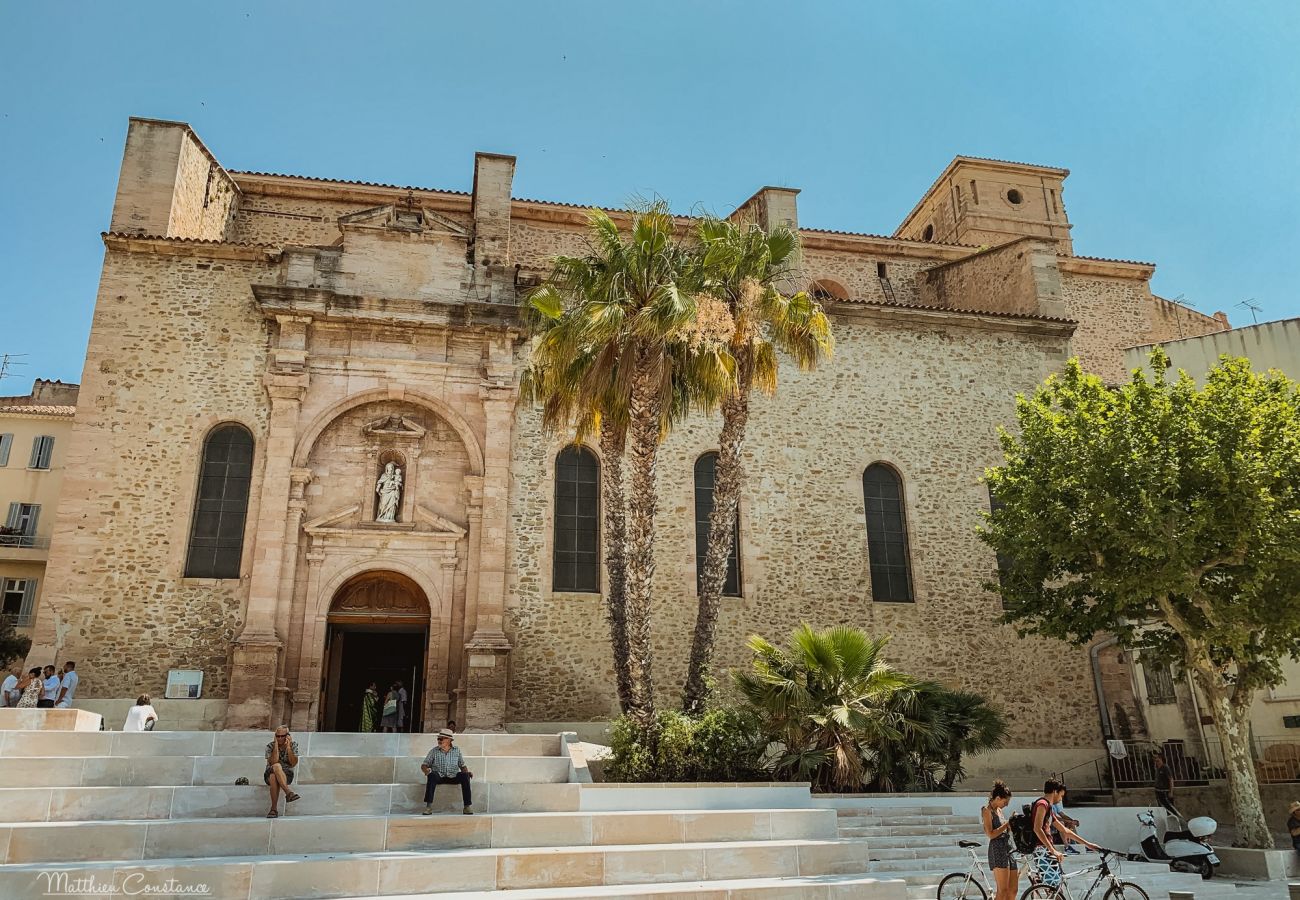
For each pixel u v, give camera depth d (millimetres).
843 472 23484
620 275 16188
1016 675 23000
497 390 21953
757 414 23453
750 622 21844
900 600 23141
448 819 11398
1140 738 23359
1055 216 38438
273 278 22125
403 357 21969
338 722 23750
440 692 20125
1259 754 21641
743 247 17250
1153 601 18203
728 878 11375
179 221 22844
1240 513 16234
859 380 24375
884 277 29797
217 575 20141
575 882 10695
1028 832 11016
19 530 30828
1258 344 24062
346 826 11039
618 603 17094
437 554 20984
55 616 19203
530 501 21578
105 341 21000
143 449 20516
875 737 16250
